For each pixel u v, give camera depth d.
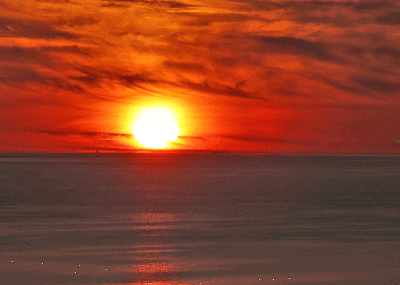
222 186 143.62
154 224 66.88
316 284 38.44
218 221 70.00
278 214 78.50
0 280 39.31
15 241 54.06
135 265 43.69
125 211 81.50
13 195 111.44
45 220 70.75
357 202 98.88
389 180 179.88
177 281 39.03
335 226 65.50
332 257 46.81
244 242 53.91
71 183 153.50
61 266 43.31
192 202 96.12
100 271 41.78
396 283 38.78
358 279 39.75
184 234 58.84
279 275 40.72
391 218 74.06
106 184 149.12
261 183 158.38
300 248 50.81
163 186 141.75
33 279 39.59
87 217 74.12
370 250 49.91
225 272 41.56
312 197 109.69
